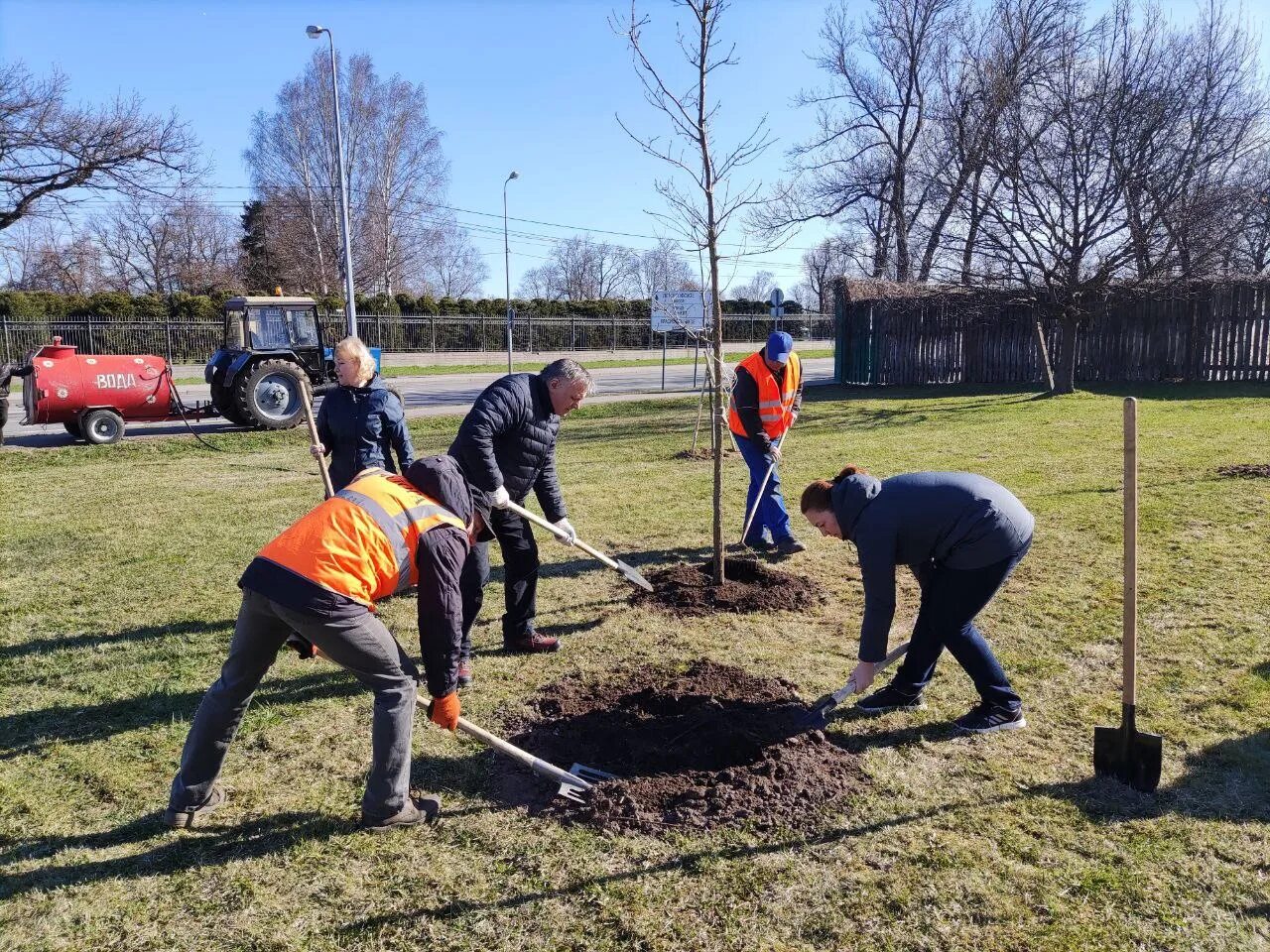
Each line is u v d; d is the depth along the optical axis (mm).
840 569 6273
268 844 3133
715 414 5625
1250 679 4148
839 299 22781
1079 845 2979
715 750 3676
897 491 3576
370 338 36312
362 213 46406
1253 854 2895
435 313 40188
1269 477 8320
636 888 2844
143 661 4852
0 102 24469
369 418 5102
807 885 2824
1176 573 5688
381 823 3180
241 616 3021
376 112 46406
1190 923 2588
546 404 4555
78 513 8820
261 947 2619
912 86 31344
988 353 20766
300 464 12055
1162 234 16656
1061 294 16859
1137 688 4121
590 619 5355
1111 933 2562
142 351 31016
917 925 2627
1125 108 15852
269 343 15828
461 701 4270
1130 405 3146
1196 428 11797
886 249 34969
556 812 3299
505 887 2875
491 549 7051
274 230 46531
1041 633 4836
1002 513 3488
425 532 2984
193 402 19625
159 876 2957
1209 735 3666
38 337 28969
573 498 8883
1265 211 19578
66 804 3420
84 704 4324
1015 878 2822
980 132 17984
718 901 2764
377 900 2818
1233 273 18375
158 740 3959
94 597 5992
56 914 2762
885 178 31469
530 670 4613
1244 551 6066
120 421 14211
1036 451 10492
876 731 3836
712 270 5422
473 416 4285
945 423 13727
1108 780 3369
